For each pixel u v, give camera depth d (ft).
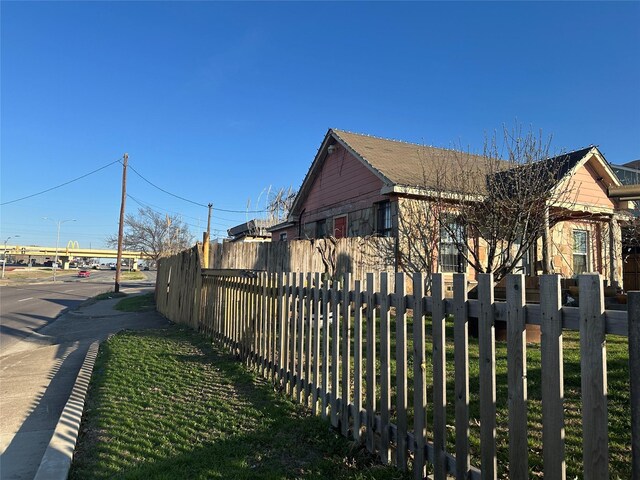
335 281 14.29
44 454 13.01
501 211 28.86
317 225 57.41
